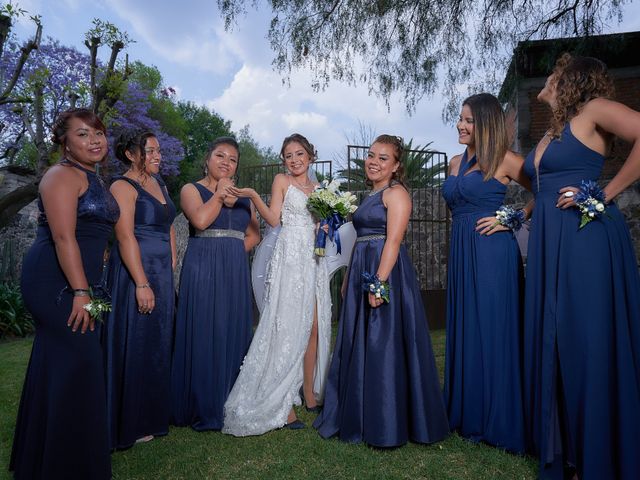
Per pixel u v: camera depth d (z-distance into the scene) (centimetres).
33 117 874
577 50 670
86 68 1221
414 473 228
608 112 215
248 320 321
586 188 214
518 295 263
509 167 270
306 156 329
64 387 189
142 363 277
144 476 227
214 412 297
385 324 269
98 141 205
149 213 289
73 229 194
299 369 305
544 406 219
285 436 281
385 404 257
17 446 206
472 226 272
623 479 199
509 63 696
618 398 205
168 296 293
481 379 262
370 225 287
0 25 729
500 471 228
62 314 193
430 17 706
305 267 315
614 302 212
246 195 304
